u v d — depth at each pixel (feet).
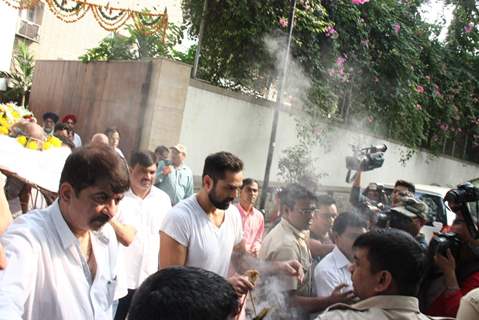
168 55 33.78
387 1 36.17
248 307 10.52
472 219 9.64
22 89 51.70
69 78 32.96
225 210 9.93
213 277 3.84
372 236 6.61
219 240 9.60
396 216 11.02
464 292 9.29
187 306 3.53
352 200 20.48
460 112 45.27
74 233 6.31
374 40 34.40
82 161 5.87
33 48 57.57
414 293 6.47
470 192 9.77
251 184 15.15
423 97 39.22
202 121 26.78
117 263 7.14
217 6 28.04
